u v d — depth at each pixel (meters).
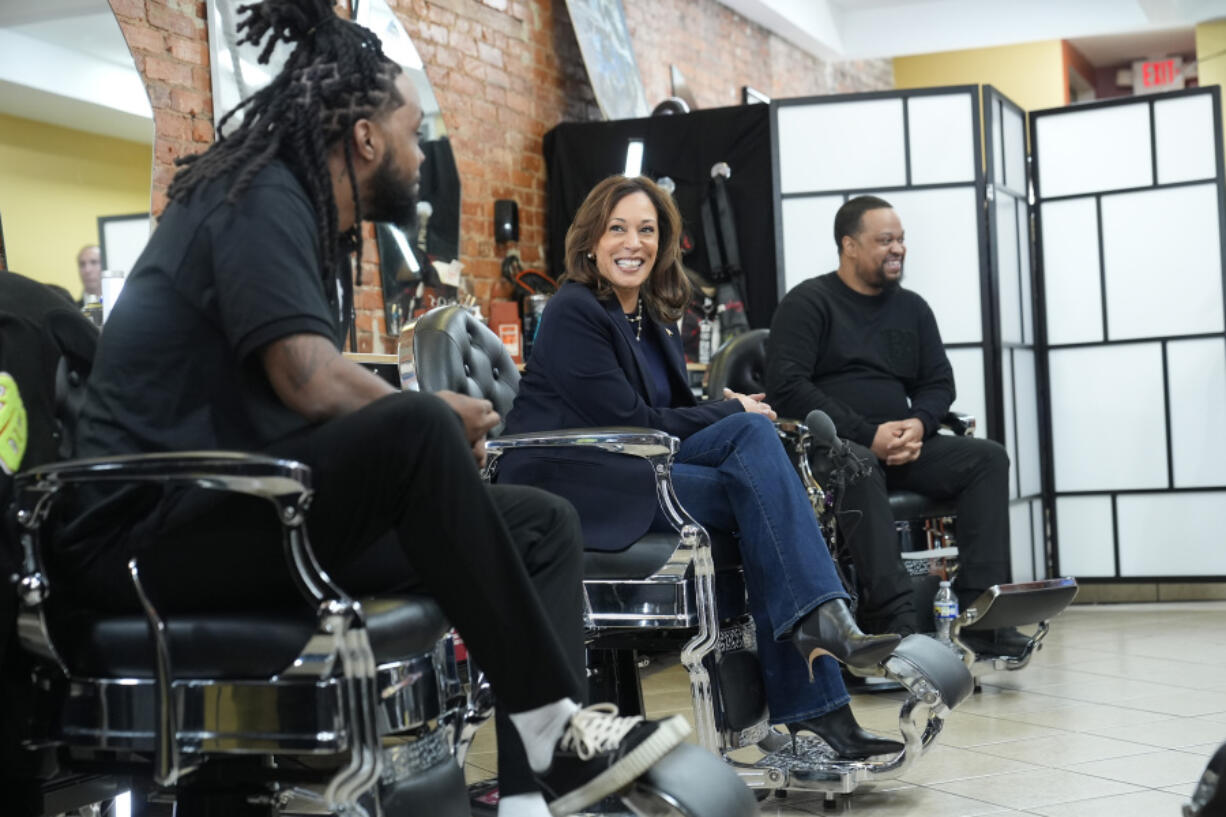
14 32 3.64
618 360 2.78
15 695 1.58
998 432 5.48
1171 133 5.85
